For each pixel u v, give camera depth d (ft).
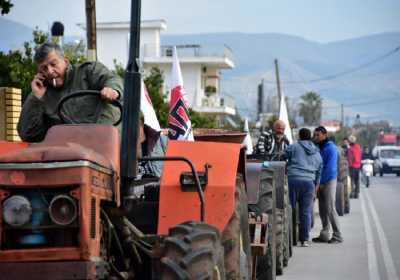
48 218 36.47
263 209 67.92
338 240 98.07
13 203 36.19
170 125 69.77
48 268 35.96
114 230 40.06
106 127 41.04
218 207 43.09
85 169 36.42
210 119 223.92
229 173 44.16
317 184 94.02
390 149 368.27
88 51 113.19
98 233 37.35
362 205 163.22
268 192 68.54
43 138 46.11
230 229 46.98
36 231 36.50
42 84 45.42
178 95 70.74
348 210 141.49
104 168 38.47
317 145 98.63
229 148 45.32
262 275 67.15
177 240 37.81
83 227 36.14
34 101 45.16
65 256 36.14
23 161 36.47
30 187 36.45
